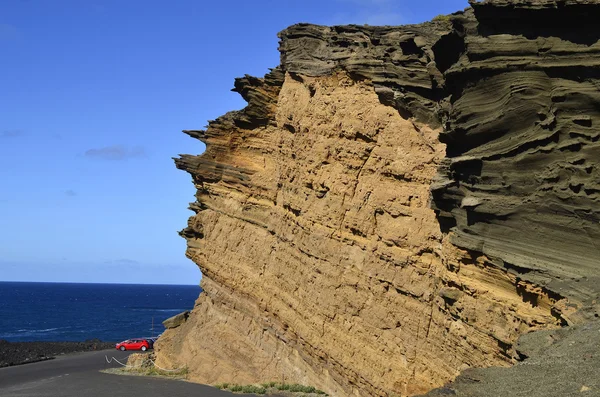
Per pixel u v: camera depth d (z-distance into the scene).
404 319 22.92
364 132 26.61
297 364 29.39
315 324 27.83
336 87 29.30
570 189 17.03
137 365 45.81
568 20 17.25
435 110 23.61
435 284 21.52
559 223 17.17
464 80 19.47
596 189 16.67
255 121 36.75
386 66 25.86
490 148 18.89
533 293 17.23
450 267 20.30
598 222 16.50
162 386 35.06
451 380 20.28
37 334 107.19
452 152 20.48
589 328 14.84
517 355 16.53
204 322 38.16
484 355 18.67
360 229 25.95
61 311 172.12
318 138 29.62
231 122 38.25
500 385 14.61
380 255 24.52
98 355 64.00
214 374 34.97
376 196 25.34
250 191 36.28
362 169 26.72
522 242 17.89
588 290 15.89
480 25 18.89
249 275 34.22
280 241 32.12
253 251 34.47
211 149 38.84
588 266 16.44
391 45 26.61
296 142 31.64
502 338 17.78
